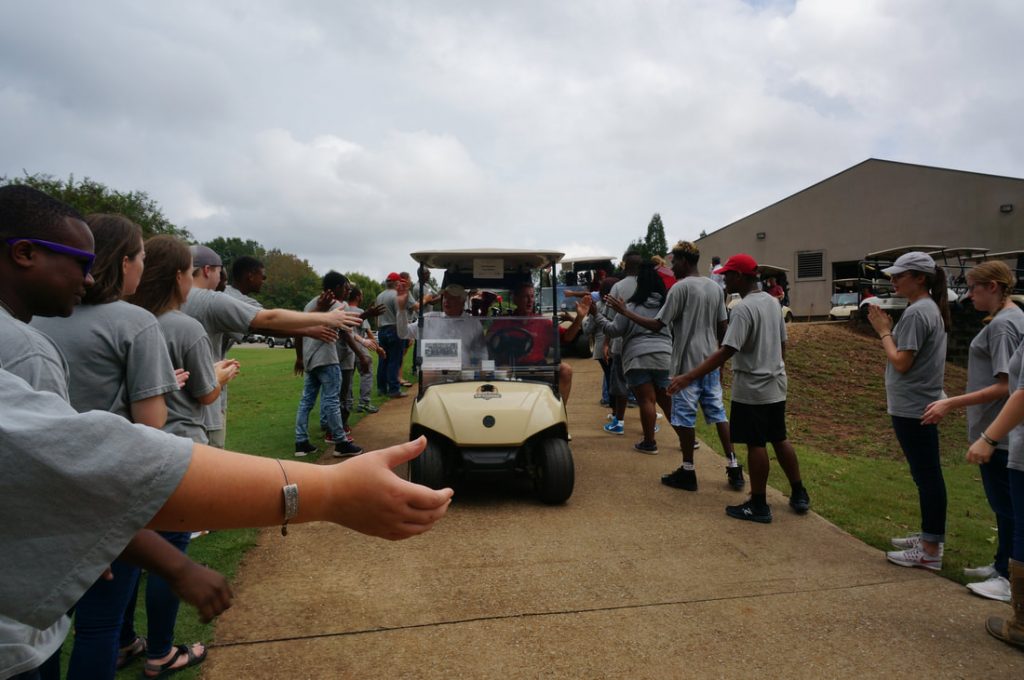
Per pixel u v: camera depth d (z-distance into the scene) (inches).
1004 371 133.6
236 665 107.9
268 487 35.3
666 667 109.7
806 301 1248.8
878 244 1178.6
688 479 208.7
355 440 271.3
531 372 215.9
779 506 195.5
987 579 143.3
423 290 220.8
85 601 78.2
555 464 186.4
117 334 80.7
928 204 1135.6
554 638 118.3
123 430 33.9
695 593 136.9
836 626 123.8
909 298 155.4
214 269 140.9
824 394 431.8
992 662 112.1
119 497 32.6
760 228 1295.5
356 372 478.0
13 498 31.9
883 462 282.2
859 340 610.5
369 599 132.6
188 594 51.8
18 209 46.5
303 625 121.6
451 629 121.1
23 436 32.1
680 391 205.6
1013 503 117.1
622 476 222.4
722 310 214.5
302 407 244.7
